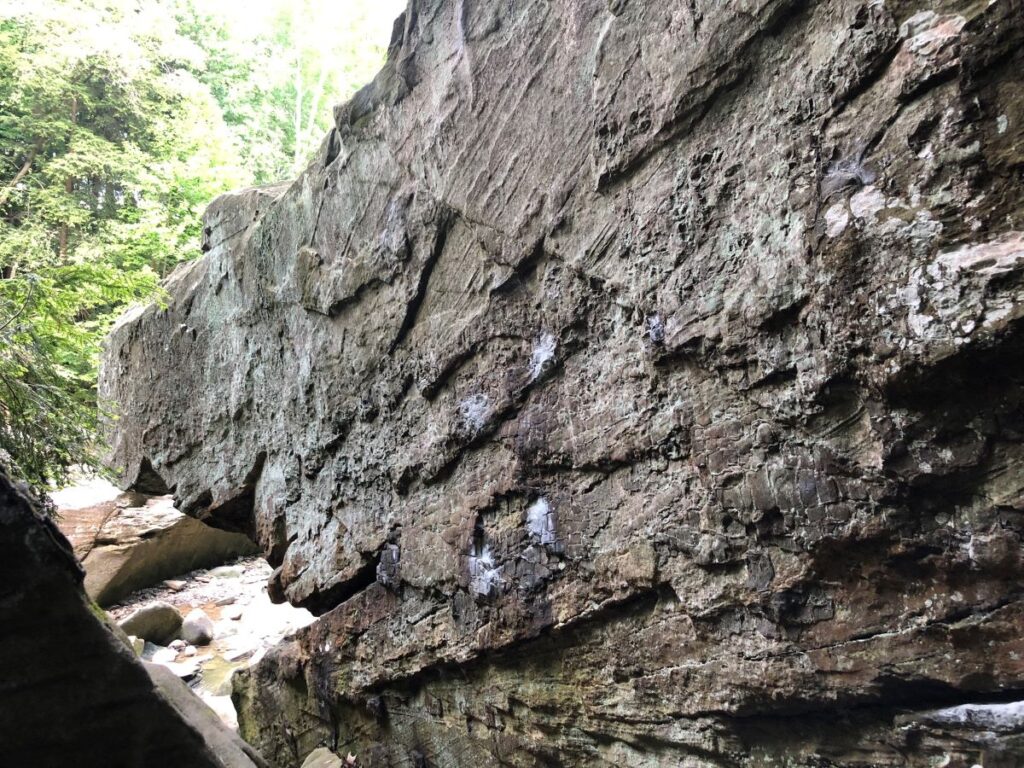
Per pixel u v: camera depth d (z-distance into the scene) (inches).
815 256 79.7
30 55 490.3
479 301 131.1
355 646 163.0
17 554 47.8
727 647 94.4
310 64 711.1
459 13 133.4
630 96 101.7
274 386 192.1
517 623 121.5
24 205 462.9
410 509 148.8
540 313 119.5
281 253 185.8
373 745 161.3
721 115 91.7
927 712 77.7
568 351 115.3
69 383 191.3
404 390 149.5
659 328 98.0
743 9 87.4
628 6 102.7
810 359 81.0
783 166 84.0
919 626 76.7
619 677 109.0
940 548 74.2
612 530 108.0
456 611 135.6
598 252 107.7
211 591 373.1
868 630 80.7
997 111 67.2
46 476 163.8
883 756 83.9
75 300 179.8
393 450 152.2
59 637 51.7
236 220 209.0
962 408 70.8
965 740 75.2
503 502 127.3
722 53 89.7
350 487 166.7
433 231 139.6
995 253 65.9
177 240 498.3
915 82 71.4
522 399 122.9
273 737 189.6
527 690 124.2
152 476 253.3
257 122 670.5
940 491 73.9
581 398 112.9
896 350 71.9
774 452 87.2
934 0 70.8
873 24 75.0
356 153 159.3
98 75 516.1
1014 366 66.2
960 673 73.9
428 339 142.0
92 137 499.5
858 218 76.0
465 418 132.9
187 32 666.8
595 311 110.8
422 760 147.5
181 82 573.9
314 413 175.9
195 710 109.3
